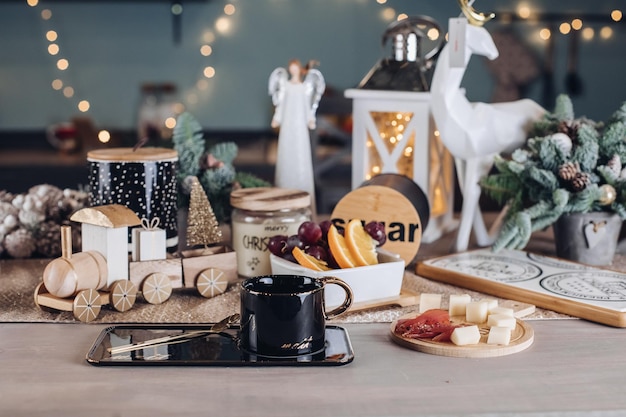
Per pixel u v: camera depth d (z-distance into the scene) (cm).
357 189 137
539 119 146
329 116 330
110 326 107
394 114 153
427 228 156
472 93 365
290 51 378
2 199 149
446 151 162
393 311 116
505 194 141
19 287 126
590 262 137
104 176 125
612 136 134
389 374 92
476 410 83
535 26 357
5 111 382
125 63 379
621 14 351
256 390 88
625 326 109
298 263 116
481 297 123
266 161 331
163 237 119
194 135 147
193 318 112
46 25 375
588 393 87
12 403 84
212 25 376
